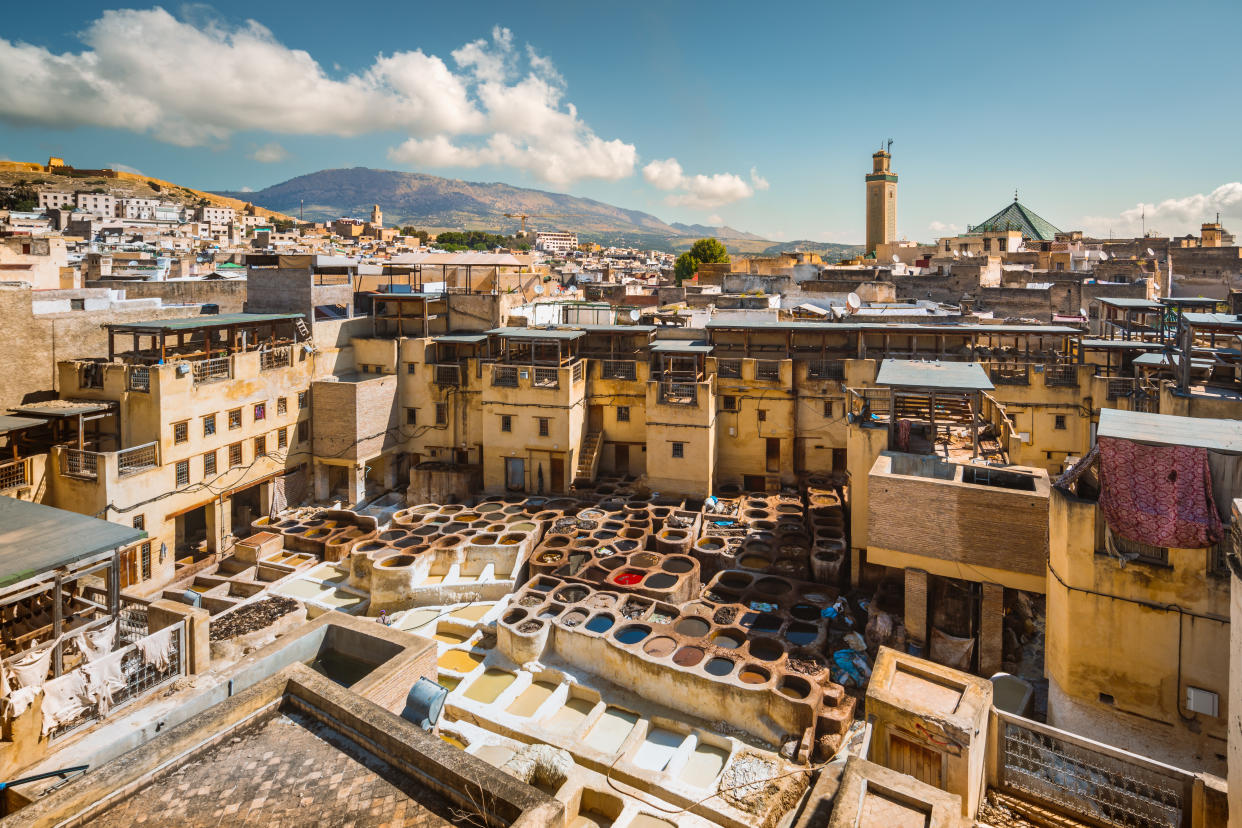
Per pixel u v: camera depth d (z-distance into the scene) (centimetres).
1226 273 7231
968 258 8275
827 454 4231
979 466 2634
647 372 4438
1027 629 2764
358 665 1702
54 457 3322
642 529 3712
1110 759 1411
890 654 1587
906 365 3027
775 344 4528
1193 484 1795
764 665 2561
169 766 977
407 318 5050
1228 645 1773
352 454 4375
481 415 4609
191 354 4100
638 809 2072
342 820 889
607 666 2709
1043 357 4334
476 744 2373
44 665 1593
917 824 1064
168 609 2061
